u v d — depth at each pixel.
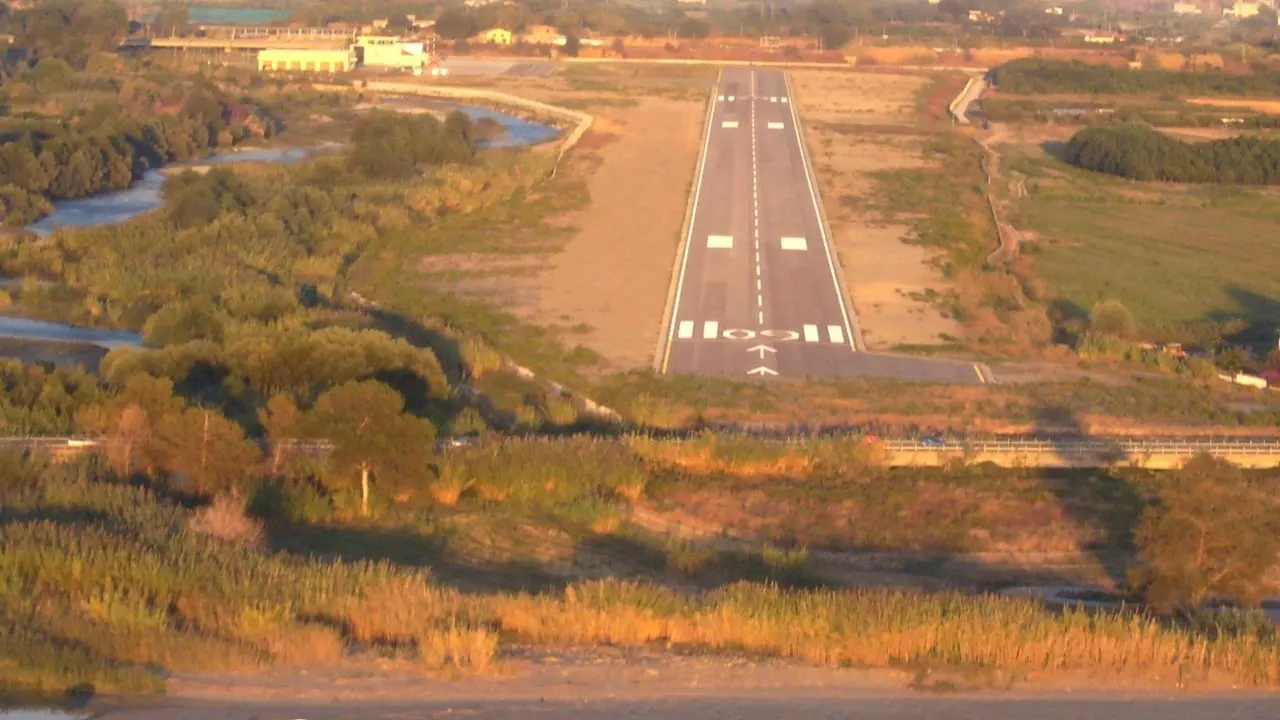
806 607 30.64
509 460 44.84
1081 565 40.97
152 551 31.56
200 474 42.25
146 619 27.83
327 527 40.66
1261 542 36.53
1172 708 26.72
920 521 43.66
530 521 42.03
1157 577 37.03
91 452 44.00
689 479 47.06
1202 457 38.19
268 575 31.42
